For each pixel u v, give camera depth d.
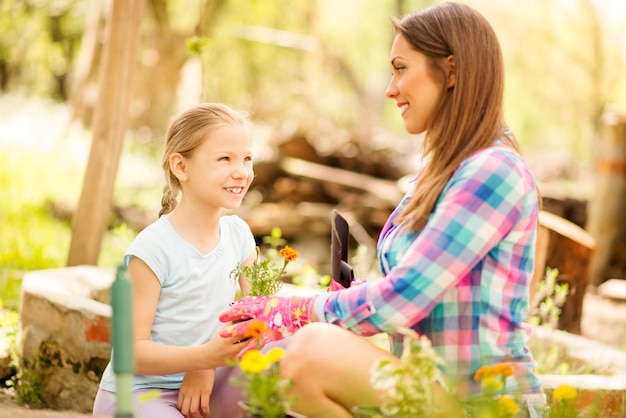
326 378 2.63
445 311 2.76
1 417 2.89
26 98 18.23
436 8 2.93
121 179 12.22
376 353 2.65
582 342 4.71
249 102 20.81
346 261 3.19
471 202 2.68
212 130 3.30
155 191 12.22
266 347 3.13
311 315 2.88
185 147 3.33
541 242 6.17
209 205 3.38
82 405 4.29
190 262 3.31
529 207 2.77
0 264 7.82
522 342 2.83
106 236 10.16
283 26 21.53
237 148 3.32
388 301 2.69
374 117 26.70
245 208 12.10
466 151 2.80
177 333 3.29
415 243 2.71
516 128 23.30
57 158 11.95
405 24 2.94
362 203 12.24
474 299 2.75
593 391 3.30
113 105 6.65
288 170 12.84
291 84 21.70
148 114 16.16
